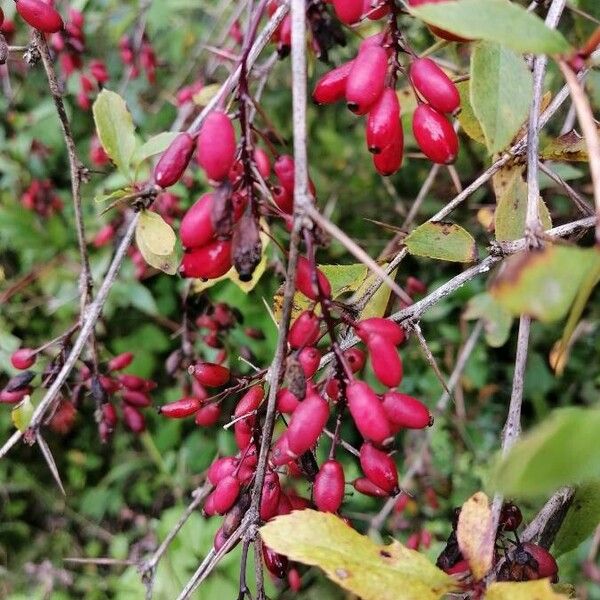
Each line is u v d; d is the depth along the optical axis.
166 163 0.20
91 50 0.50
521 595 0.18
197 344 0.43
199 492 0.28
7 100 0.51
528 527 0.22
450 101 0.20
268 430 0.19
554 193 0.39
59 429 0.41
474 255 0.23
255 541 0.20
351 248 0.16
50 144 0.53
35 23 0.25
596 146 0.16
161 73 0.53
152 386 0.34
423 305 0.22
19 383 0.29
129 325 0.52
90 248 0.52
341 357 0.19
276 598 0.40
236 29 0.40
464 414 0.47
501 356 0.48
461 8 0.17
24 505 0.55
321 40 0.23
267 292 0.45
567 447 0.14
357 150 0.52
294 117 0.17
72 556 0.54
